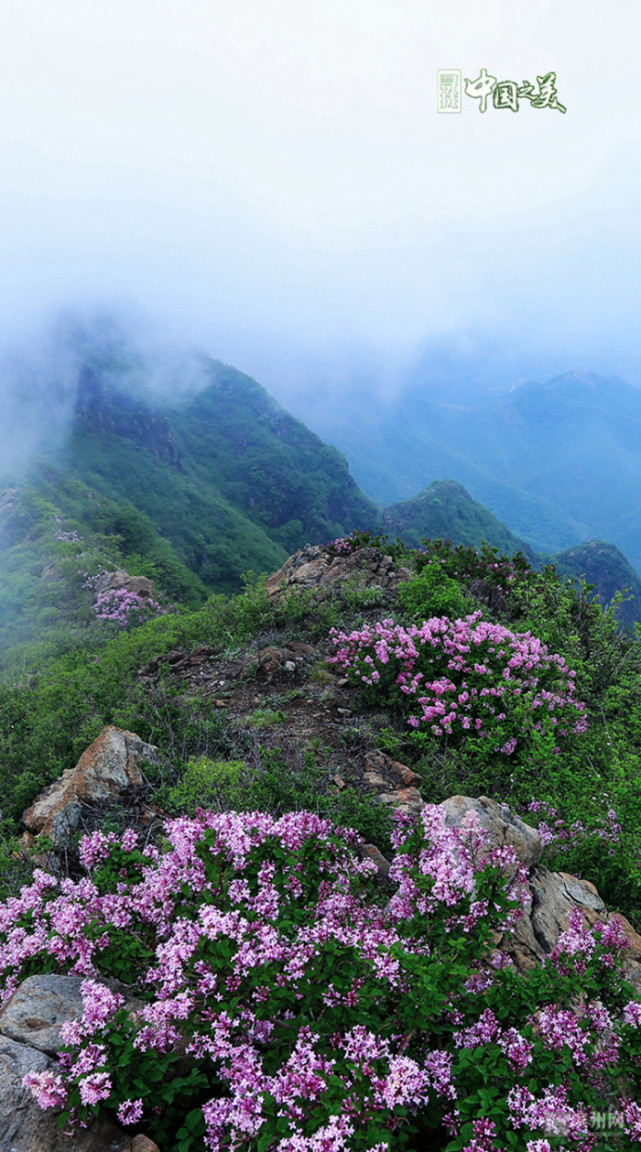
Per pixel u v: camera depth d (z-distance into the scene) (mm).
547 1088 2639
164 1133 2672
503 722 7820
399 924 3619
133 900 3650
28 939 3486
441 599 11562
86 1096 2486
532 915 4570
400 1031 2973
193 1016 2834
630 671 10438
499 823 5191
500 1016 2955
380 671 8781
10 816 7301
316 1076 2453
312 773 6496
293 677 9445
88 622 29312
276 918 3281
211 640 11688
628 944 3508
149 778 6457
